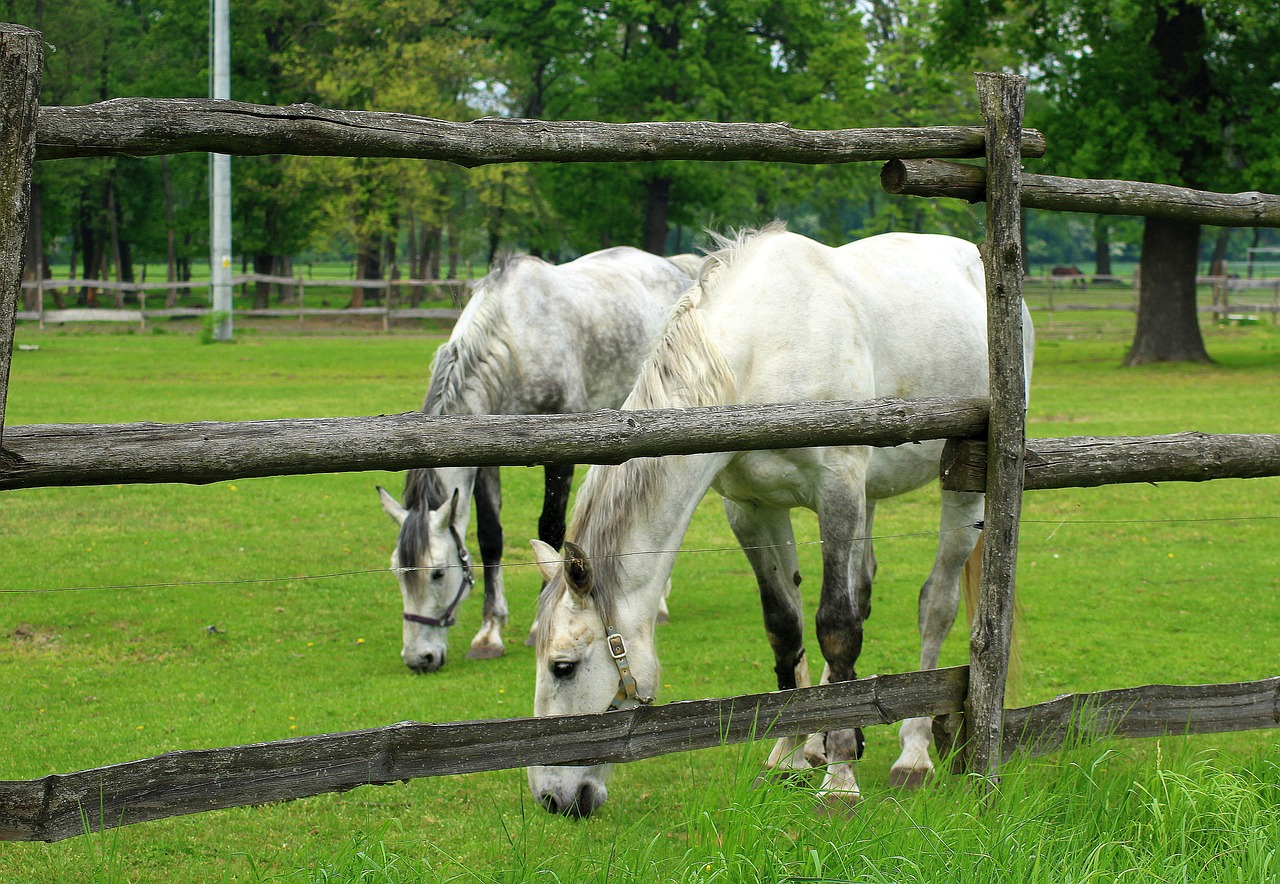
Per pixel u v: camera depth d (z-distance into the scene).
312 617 7.18
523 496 10.59
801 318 4.61
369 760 3.17
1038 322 34.88
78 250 50.22
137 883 3.70
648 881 3.32
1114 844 3.50
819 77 37.06
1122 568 8.33
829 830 3.57
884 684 3.83
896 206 45.78
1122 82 20.95
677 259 9.23
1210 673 5.91
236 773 3.03
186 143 2.92
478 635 6.68
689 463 4.22
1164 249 22.33
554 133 3.30
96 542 8.75
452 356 6.80
